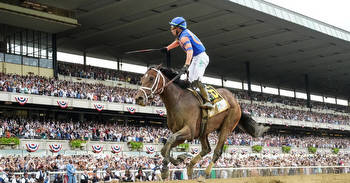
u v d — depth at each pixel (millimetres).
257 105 50750
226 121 8141
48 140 28203
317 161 39469
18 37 35312
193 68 7809
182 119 7273
